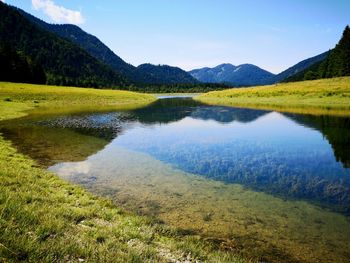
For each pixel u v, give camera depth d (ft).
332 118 139.33
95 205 35.53
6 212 23.73
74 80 571.28
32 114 151.84
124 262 19.94
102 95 282.97
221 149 77.97
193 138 93.81
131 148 76.95
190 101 312.50
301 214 37.88
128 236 26.76
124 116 157.69
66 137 89.45
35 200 31.83
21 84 286.46
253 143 86.17
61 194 37.60
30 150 69.46
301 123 125.80
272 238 31.37
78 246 21.06
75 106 214.90
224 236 31.58
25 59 403.54
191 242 28.07
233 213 37.76
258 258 27.35
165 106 236.02
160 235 29.68
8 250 17.57
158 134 101.09
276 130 109.81
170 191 45.50
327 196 44.62
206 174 55.26
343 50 394.52
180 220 35.19
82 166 58.18
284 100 241.14
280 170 58.54
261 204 41.01
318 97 228.84
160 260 22.68
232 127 118.62
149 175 53.57
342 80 323.37
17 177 40.29
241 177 53.78
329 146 81.30
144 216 35.17
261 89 337.93
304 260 27.27
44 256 18.48
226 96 321.52
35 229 22.62
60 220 26.05
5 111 149.38
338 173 56.65
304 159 67.56
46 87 289.53
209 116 159.84
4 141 77.87
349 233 32.81
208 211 38.19
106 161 62.75
